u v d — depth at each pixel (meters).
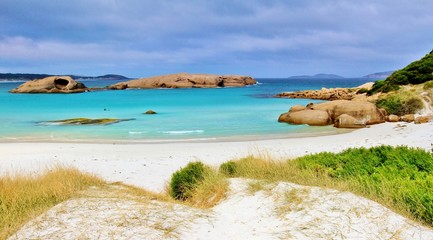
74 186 8.70
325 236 5.30
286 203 6.70
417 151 10.12
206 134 24.19
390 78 38.44
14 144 20.58
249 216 6.40
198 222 6.16
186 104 49.56
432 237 5.11
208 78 103.81
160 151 18.28
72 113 38.38
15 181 8.98
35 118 33.84
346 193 6.81
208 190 8.45
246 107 44.62
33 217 6.42
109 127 27.47
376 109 27.72
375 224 5.54
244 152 17.23
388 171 8.34
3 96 66.44
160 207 6.96
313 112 28.44
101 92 79.69
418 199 6.01
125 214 6.41
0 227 6.14
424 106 29.41
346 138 21.39
